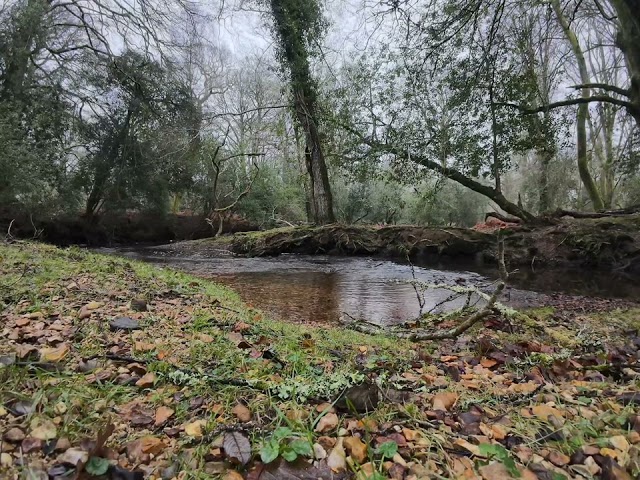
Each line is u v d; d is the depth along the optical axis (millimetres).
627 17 8383
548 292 6473
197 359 2104
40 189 12602
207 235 18453
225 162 18781
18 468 1070
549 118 10562
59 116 13750
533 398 1790
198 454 1222
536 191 20766
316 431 1390
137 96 15508
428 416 1574
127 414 1468
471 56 9344
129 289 3844
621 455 1252
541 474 1160
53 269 4184
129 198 16109
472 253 10430
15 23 12602
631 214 10188
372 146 11086
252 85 19734
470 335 3309
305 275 8039
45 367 1771
